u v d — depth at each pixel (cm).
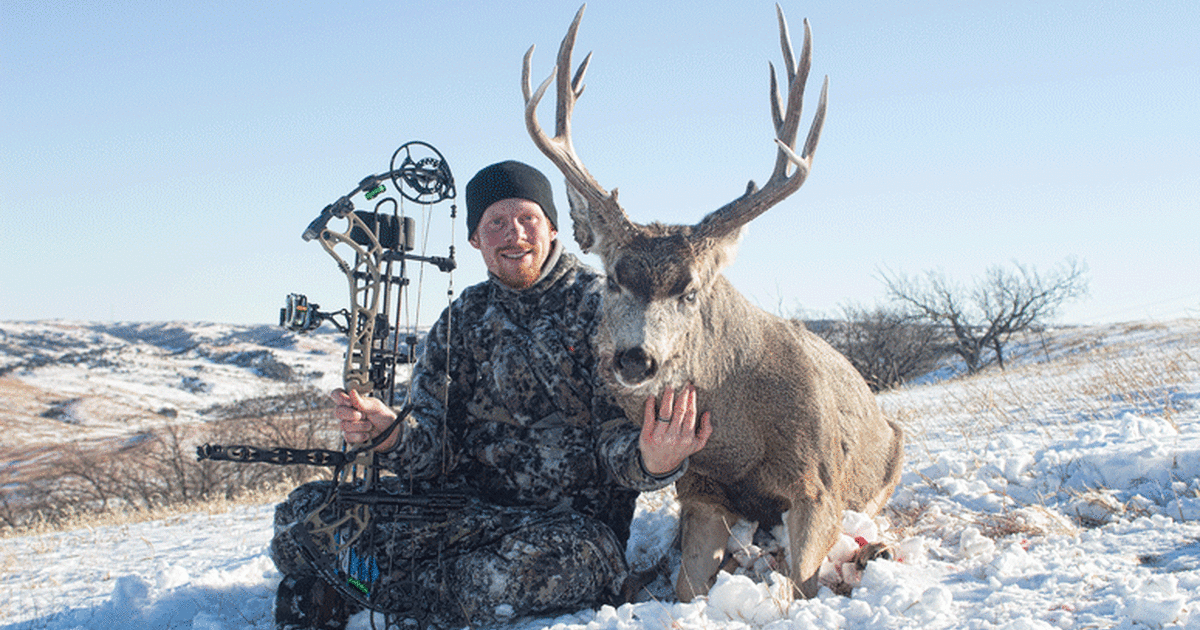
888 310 2981
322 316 341
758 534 421
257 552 590
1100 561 336
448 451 376
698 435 364
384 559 361
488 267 395
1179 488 431
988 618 285
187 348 7688
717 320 378
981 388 1180
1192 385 767
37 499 2470
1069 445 554
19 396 5391
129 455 2695
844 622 299
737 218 375
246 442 2452
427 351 401
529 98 377
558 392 382
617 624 314
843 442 419
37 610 461
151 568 566
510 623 354
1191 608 263
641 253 360
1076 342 3147
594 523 369
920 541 391
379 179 336
